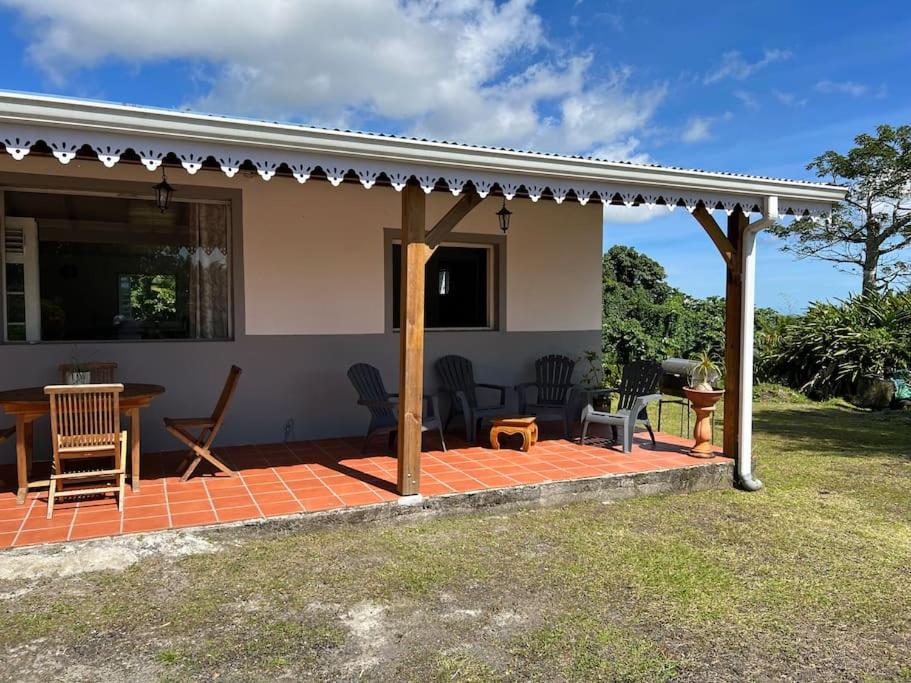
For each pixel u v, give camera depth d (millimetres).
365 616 3102
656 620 3141
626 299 15664
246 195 5973
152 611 3082
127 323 5766
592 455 5863
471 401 6934
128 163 5488
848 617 3217
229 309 6074
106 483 4742
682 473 5422
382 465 5379
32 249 5422
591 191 4602
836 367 11719
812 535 4402
